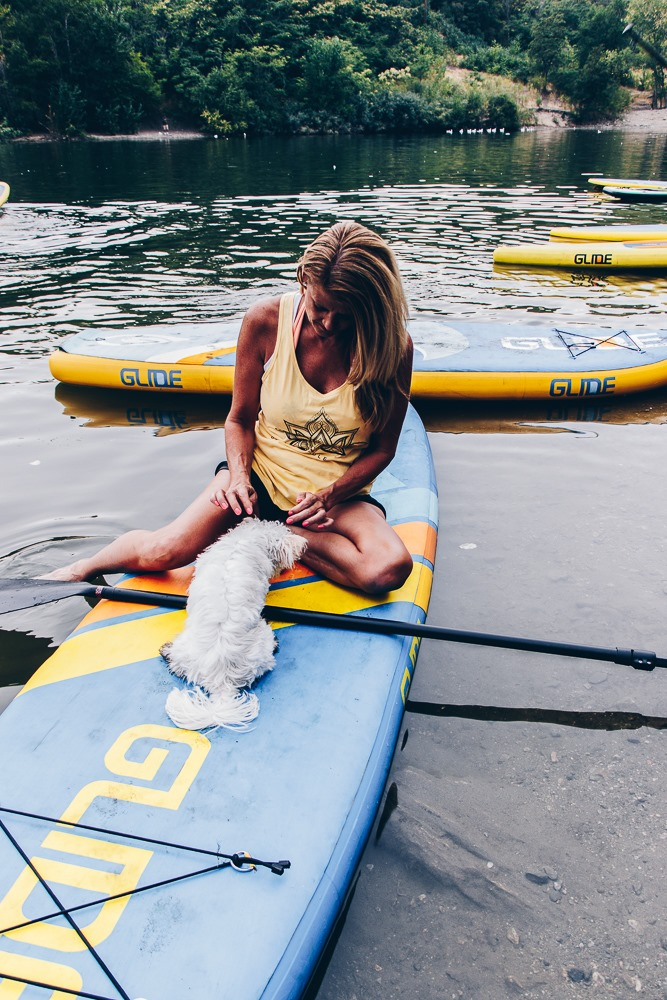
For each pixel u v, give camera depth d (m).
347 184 15.45
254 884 1.67
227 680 2.12
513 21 49.53
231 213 11.80
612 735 2.24
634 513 3.38
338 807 1.84
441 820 1.96
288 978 1.51
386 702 2.15
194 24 33.50
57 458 3.90
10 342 5.69
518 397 4.62
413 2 44.88
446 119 35.31
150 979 1.49
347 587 2.58
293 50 34.28
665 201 12.67
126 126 31.06
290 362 2.39
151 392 4.80
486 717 2.31
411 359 2.46
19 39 28.47
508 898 1.77
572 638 2.60
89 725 2.05
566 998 1.57
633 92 46.97
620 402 4.72
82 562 2.72
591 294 7.07
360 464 2.56
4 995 1.47
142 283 7.43
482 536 3.22
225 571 2.24
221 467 2.68
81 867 1.70
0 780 1.89
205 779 1.90
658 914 1.74
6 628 2.67
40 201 13.16
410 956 1.65
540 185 15.00
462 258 8.55
